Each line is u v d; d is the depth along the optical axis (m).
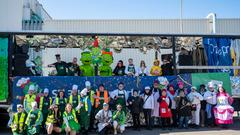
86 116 9.91
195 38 12.09
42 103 9.98
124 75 11.59
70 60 13.20
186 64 11.88
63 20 22.48
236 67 11.96
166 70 11.88
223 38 12.05
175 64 11.57
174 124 11.07
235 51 12.09
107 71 11.70
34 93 10.14
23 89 10.48
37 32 10.77
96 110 10.28
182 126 10.76
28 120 9.23
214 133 9.86
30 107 9.83
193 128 10.78
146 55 13.70
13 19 11.40
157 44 12.63
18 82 10.49
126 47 13.08
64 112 9.56
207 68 11.84
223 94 10.97
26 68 11.00
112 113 10.20
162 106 10.60
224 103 10.84
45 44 11.93
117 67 11.79
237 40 12.12
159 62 12.53
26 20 17.52
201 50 12.02
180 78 11.38
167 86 11.28
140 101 10.55
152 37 12.09
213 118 11.10
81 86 10.91
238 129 10.59
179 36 11.60
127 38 12.25
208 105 11.10
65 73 11.37
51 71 12.38
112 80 11.07
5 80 10.52
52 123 9.59
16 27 11.47
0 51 10.59
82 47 12.20
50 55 13.03
